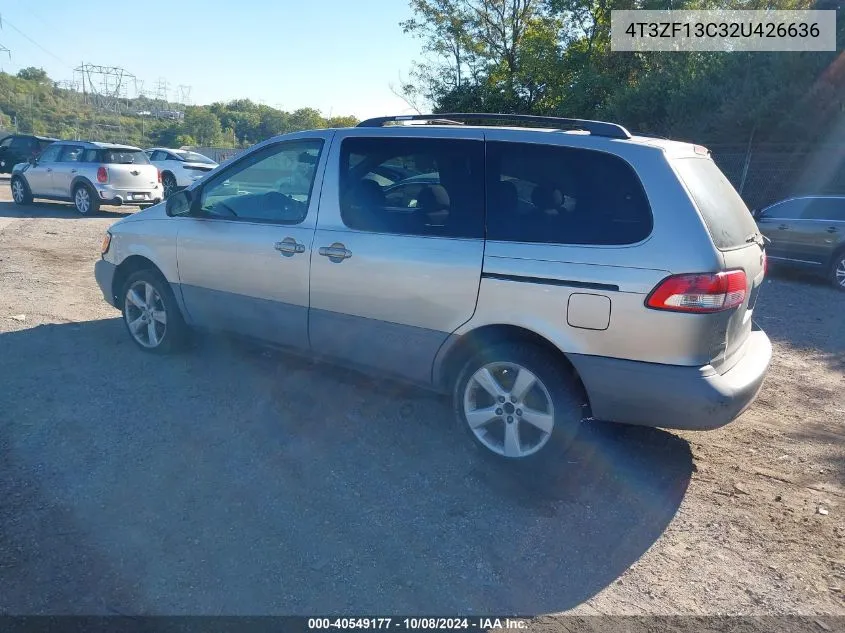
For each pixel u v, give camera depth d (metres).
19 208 17.84
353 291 4.71
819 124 16.33
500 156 4.35
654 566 3.51
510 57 27.12
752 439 5.05
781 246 12.52
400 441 4.69
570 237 4.05
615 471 4.45
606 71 23.16
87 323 7.02
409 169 4.62
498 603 3.19
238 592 3.16
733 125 17.33
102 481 4.02
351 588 3.23
